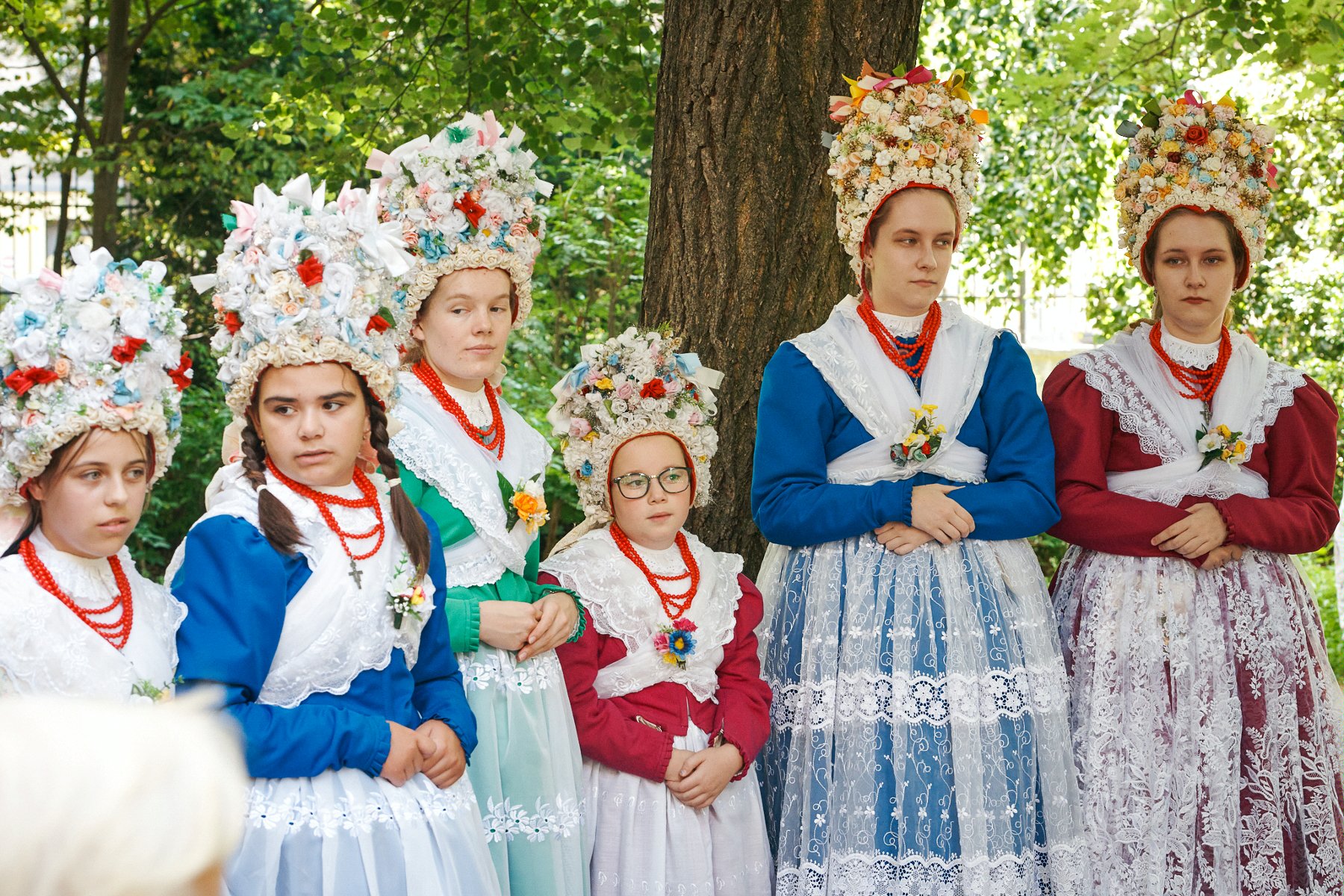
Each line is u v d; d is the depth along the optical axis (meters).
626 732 2.93
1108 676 3.17
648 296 4.05
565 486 8.15
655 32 6.28
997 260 9.80
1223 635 3.17
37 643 2.02
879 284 3.26
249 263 2.36
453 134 2.93
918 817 2.96
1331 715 3.27
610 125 6.50
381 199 2.87
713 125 3.89
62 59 11.30
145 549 9.88
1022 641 3.09
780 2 3.85
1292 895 3.20
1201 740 3.11
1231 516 3.19
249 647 2.20
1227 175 3.36
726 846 2.99
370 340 2.44
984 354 3.28
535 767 2.74
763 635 3.30
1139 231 3.45
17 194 12.65
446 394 2.89
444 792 2.42
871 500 3.07
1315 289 9.29
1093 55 7.06
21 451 2.07
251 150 10.90
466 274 2.87
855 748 3.02
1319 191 8.74
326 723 2.25
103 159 9.37
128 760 0.79
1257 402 3.34
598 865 2.93
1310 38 5.93
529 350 8.81
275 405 2.36
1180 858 3.07
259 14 11.66
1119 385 3.32
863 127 3.25
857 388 3.21
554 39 6.30
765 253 3.88
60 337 2.08
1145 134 3.46
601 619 3.03
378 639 2.37
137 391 2.13
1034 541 8.16
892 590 3.09
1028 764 3.03
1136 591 3.20
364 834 2.24
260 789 2.21
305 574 2.32
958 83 3.28
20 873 0.74
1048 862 3.03
